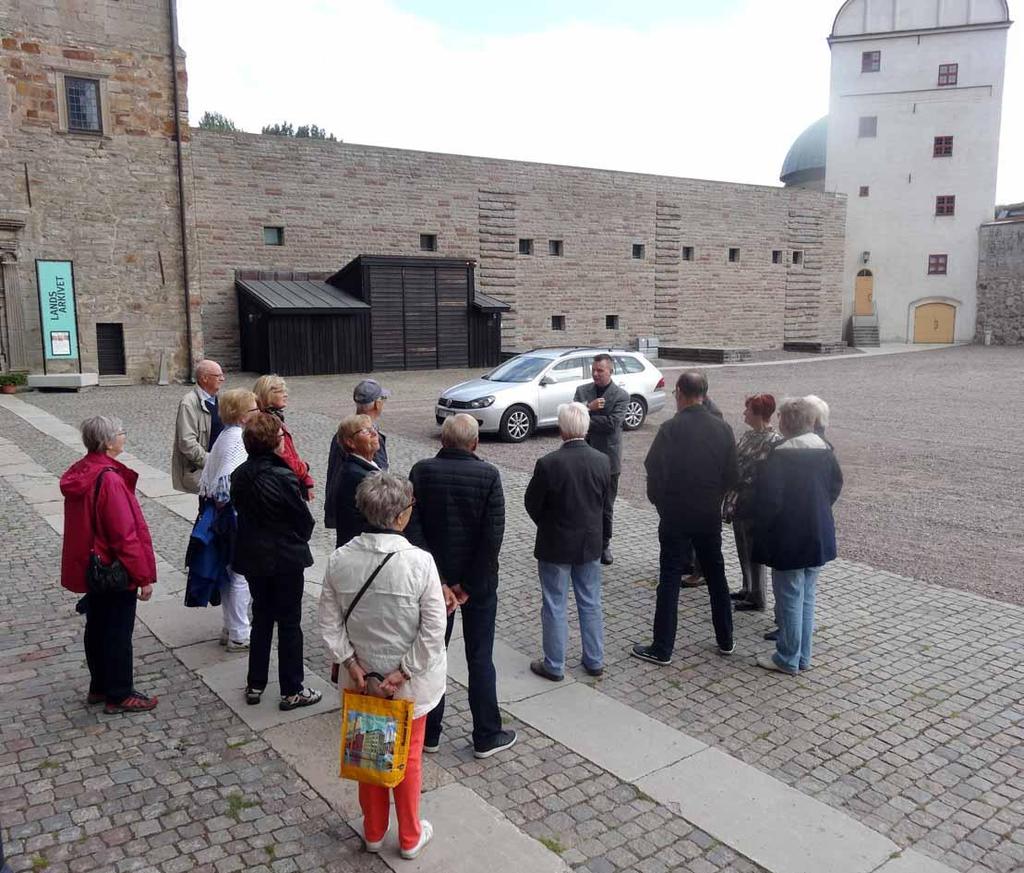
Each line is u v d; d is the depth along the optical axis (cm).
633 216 3794
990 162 4262
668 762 431
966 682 529
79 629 611
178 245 2386
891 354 3888
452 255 3297
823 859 354
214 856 354
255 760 430
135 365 2361
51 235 2212
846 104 4466
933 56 4284
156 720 473
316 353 2666
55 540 842
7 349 2186
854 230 4541
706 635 610
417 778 347
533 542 855
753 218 4191
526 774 420
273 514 459
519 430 1488
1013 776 422
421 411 1847
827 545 519
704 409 545
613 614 653
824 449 522
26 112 2145
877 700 504
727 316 4169
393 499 337
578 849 361
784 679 534
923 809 392
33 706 489
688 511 536
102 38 2214
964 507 1006
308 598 685
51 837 366
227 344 2850
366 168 3062
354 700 331
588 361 1600
